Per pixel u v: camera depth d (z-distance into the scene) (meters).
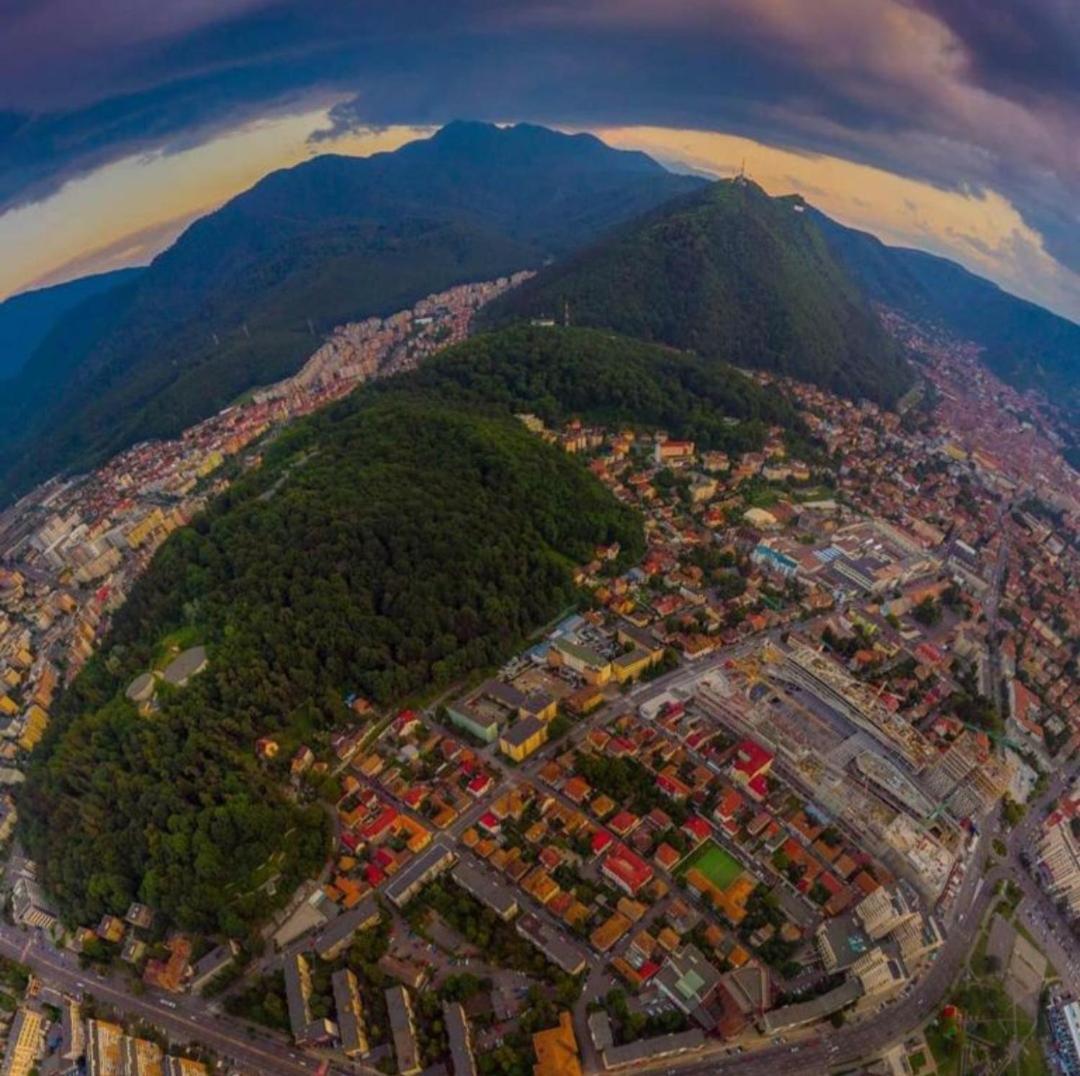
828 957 194.88
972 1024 191.50
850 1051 182.75
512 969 193.38
